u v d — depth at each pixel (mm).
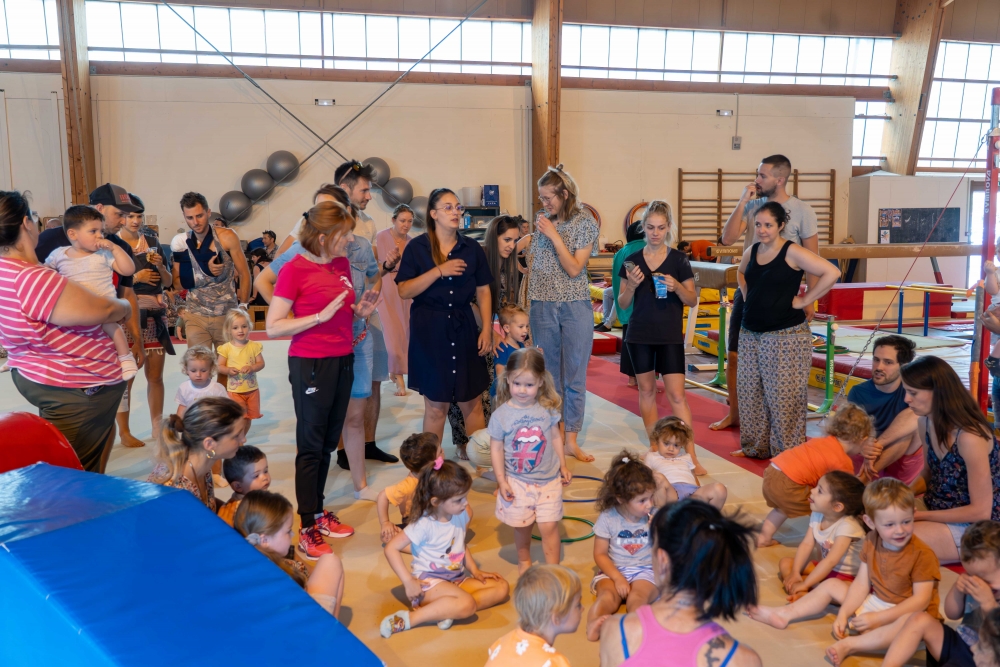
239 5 13789
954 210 17016
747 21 16062
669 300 4352
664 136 16125
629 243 5234
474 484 4137
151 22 13531
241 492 2889
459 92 14906
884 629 2379
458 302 3863
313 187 14359
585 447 4824
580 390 4582
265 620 1439
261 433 5125
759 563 3168
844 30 16500
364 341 3703
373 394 4445
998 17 16922
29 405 6004
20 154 13055
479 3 14680
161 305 4547
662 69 16219
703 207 16469
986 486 2807
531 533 3277
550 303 4473
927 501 3070
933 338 8383
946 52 17078
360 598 2861
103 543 1661
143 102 13500
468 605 2658
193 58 13805
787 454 3240
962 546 2363
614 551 2838
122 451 4621
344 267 3330
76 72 12453
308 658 1342
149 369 4586
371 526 3541
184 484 2639
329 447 3402
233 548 1690
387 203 14508
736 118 16438
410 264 3838
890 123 17328
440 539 2727
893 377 3598
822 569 2818
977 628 2195
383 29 14602
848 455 3275
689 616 1544
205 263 4602
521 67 15234
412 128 14766
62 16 12195
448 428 5262
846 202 17250
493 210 14461
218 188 13961
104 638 1325
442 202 3730
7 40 12984
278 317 3131
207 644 1346
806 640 2586
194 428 2633
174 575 1560
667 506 1639
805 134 16828
